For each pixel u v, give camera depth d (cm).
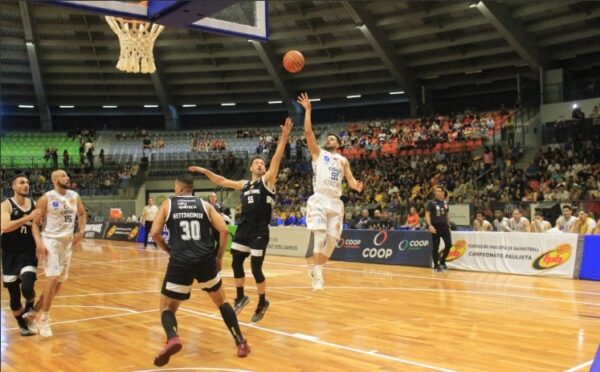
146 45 1149
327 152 690
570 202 1488
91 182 3002
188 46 3042
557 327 635
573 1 2120
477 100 3177
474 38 2592
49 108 3509
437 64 2953
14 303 636
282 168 2830
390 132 2931
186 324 682
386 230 1391
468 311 737
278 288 967
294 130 3284
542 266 1106
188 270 496
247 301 653
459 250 1243
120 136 3462
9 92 3312
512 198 1858
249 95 3509
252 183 646
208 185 3034
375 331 623
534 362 493
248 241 643
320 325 659
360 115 3544
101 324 693
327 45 2852
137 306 824
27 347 580
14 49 3000
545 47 2589
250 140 3384
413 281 1045
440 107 3269
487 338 584
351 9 2484
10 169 3016
